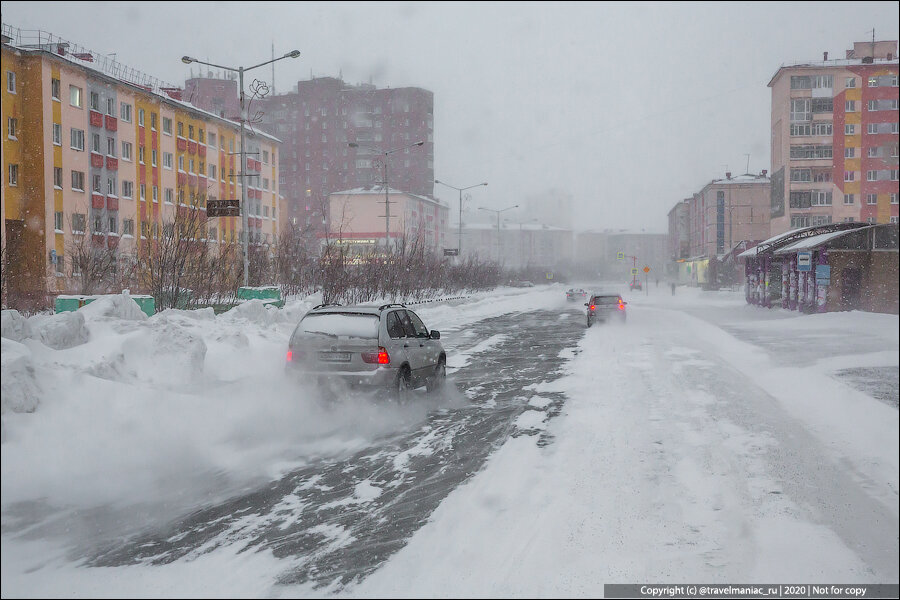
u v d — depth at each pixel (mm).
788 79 74500
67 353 8578
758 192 99688
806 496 6500
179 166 56156
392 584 4777
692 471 7316
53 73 41469
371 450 8438
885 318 26047
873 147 72688
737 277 80188
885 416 9727
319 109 134375
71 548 5379
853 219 73500
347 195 104750
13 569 5004
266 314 17688
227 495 6699
